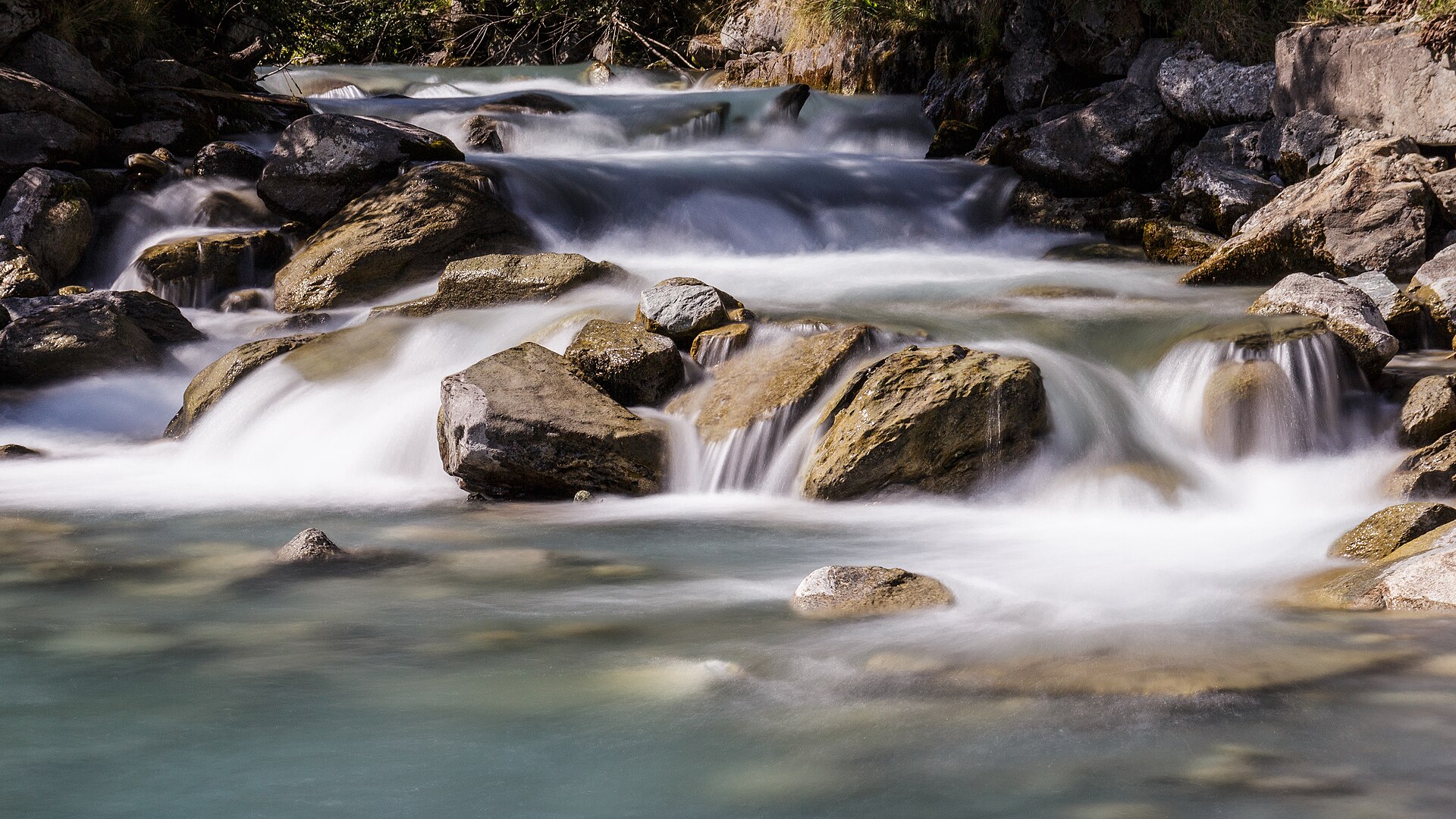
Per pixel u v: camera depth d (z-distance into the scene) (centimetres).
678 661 396
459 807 293
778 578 504
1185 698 351
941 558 536
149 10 1552
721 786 303
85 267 1168
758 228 1294
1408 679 362
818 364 716
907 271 1131
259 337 997
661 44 2547
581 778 309
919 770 309
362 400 784
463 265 945
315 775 312
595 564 530
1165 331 784
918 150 1717
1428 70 1063
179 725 344
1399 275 1001
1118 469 654
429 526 610
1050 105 1534
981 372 664
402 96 2044
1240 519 613
